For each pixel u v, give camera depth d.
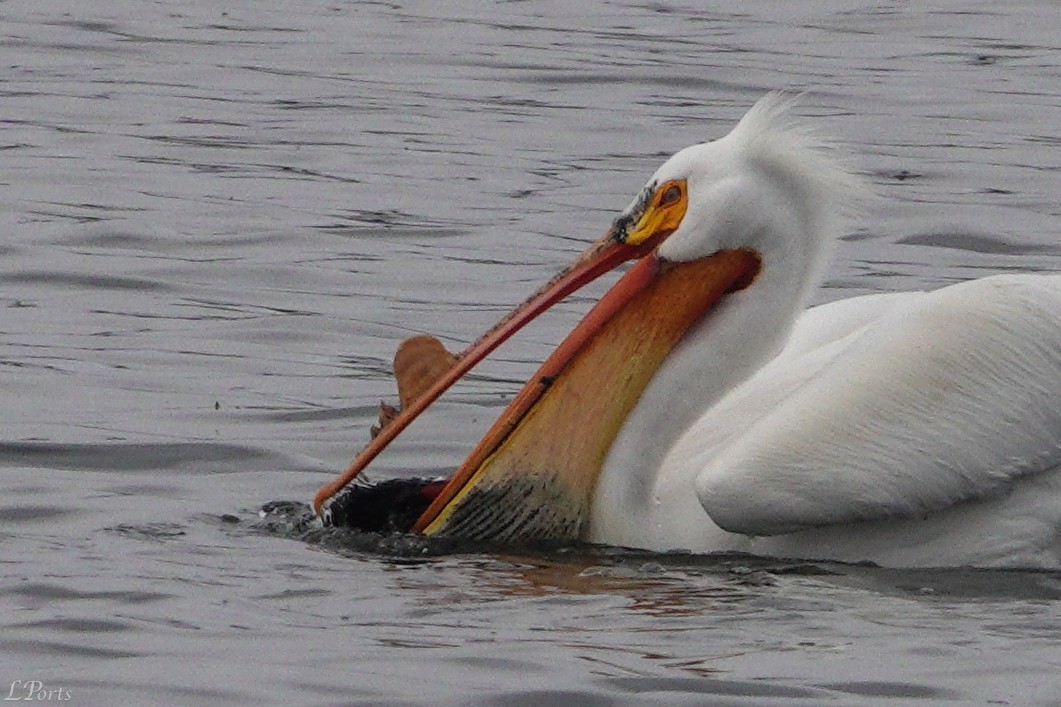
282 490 14.81
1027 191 23.97
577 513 13.61
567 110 28.06
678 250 13.53
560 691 10.52
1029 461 12.85
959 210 23.02
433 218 22.95
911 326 13.09
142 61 30.75
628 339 13.63
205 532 13.63
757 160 13.52
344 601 12.06
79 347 18.33
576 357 13.68
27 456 15.39
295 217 22.86
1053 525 12.99
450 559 13.20
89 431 15.99
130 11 34.12
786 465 12.87
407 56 31.36
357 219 22.86
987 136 26.62
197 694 10.53
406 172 24.91
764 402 13.70
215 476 15.16
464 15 34.62
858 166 18.06
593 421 13.60
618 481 13.53
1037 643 11.30
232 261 21.19
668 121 27.41
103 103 28.12
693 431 13.71
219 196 23.64
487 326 19.25
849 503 12.88
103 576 12.44
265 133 26.72
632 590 12.40
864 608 12.02
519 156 25.70
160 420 16.36
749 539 13.30
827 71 30.45
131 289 20.22
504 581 12.55
